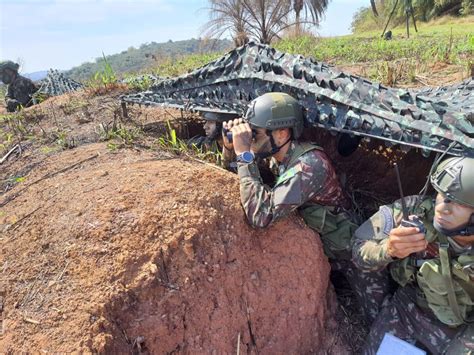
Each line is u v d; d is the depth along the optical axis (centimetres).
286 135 266
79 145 377
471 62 550
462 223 204
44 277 234
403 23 2661
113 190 273
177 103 384
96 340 207
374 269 243
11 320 220
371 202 340
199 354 231
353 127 262
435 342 243
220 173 289
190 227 247
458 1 2502
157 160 317
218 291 242
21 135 431
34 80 831
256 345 250
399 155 342
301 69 295
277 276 260
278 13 1591
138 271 230
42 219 268
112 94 520
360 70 676
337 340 278
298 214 281
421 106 245
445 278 219
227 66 346
